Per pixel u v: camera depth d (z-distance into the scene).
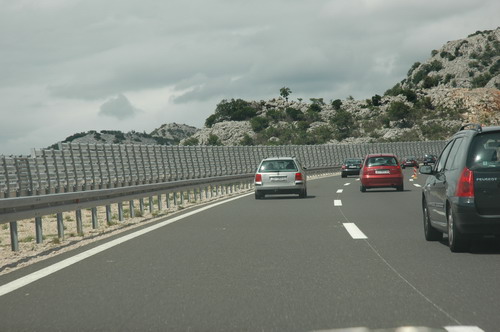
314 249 10.70
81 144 28.59
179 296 7.14
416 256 9.84
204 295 7.17
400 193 27.72
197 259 9.83
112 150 30.91
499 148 9.86
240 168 49.62
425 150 115.75
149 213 20.59
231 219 16.48
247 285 7.70
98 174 29.36
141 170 33.25
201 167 41.41
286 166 25.31
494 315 6.04
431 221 11.52
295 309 6.42
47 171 25.91
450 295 6.97
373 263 9.20
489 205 9.68
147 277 8.37
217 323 5.91
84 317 6.26
